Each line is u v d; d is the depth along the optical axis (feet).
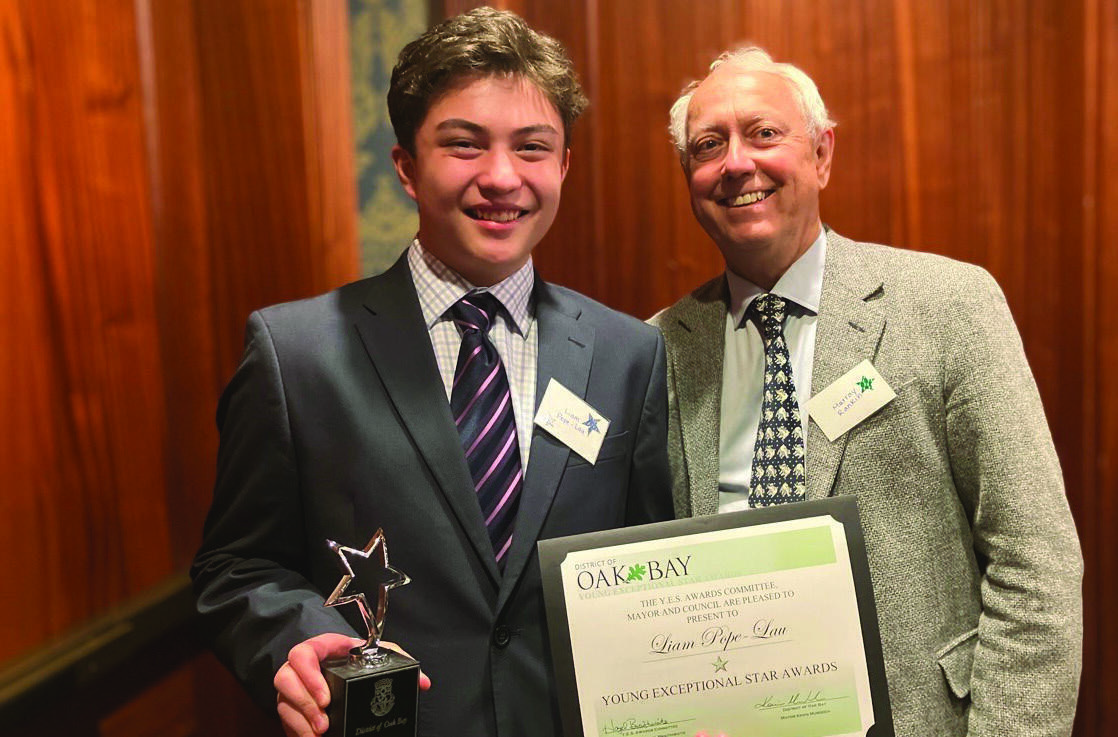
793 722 3.97
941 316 4.66
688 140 5.00
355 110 7.70
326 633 3.69
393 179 7.73
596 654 3.93
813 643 4.00
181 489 7.03
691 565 4.01
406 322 4.30
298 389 4.18
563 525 4.19
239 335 7.62
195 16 7.40
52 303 5.73
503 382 4.31
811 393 4.75
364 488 4.08
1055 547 4.33
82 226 6.02
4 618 5.26
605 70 7.55
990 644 4.41
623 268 7.68
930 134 7.23
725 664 3.97
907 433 4.61
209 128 7.50
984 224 7.23
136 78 6.64
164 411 6.84
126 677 6.37
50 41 5.75
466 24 4.17
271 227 7.54
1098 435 7.19
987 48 7.13
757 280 5.06
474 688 3.98
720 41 7.42
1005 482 4.42
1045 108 7.09
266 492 4.17
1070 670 4.25
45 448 5.64
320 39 7.47
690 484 5.02
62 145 5.84
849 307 4.81
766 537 4.05
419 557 4.03
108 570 6.16
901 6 7.18
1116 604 7.25
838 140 7.36
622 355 4.58
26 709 5.20
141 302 6.61
